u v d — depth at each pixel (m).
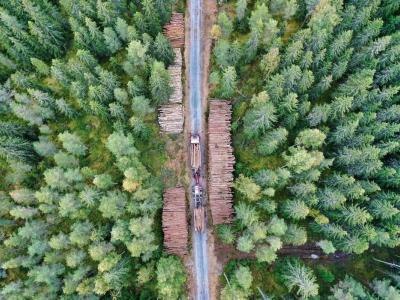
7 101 64.38
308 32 58.56
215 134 64.44
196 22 69.62
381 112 58.81
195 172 63.69
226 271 62.44
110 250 56.09
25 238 56.69
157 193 60.84
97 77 63.53
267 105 56.25
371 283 61.22
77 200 56.34
